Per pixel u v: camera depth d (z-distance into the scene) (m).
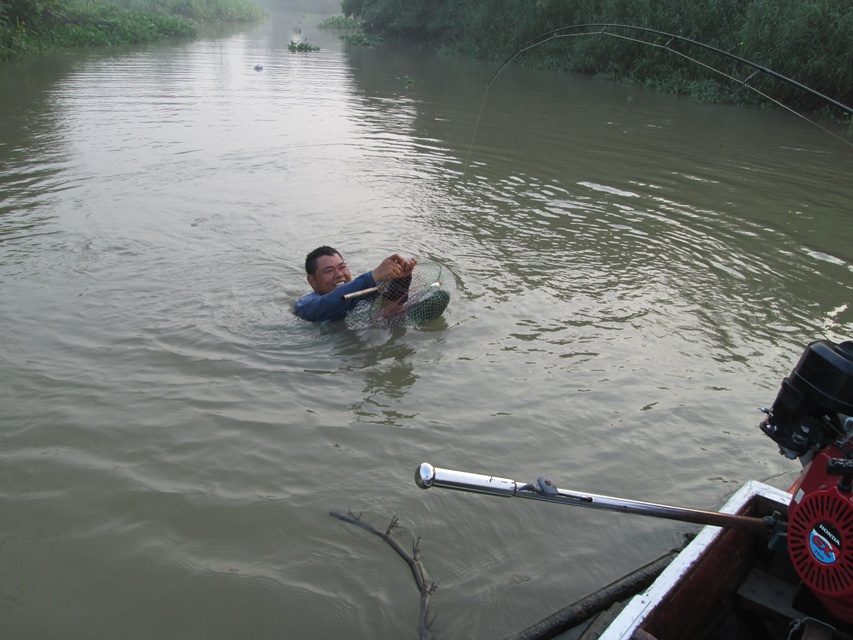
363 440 3.66
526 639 2.50
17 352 4.38
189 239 6.35
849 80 14.91
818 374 2.23
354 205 7.49
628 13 19.45
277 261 5.92
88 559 2.88
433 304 4.85
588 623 2.60
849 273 6.21
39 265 5.67
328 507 3.19
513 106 14.37
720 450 3.70
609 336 4.85
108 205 7.21
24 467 3.39
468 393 4.10
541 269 5.97
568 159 9.95
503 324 4.95
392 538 3.03
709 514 2.52
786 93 15.77
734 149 11.04
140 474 3.37
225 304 5.11
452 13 28.55
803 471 2.40
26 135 10.05
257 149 9.78
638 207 7.87
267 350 4.51
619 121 13.11
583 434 3.77
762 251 6.67
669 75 18.39
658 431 3.83
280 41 31.62
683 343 4.80
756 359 4.64
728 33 17.44
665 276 5.95
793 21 15.39
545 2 21.69
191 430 3.70
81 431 3.67
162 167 8.69
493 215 7.35
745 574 2.79
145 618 2.62
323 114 12.60
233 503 3.20
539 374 4.34
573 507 3.29
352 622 2.63
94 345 4.49
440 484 2.19
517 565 2.93
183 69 18.73
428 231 6.77
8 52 18.94
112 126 10.87
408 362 4.42
